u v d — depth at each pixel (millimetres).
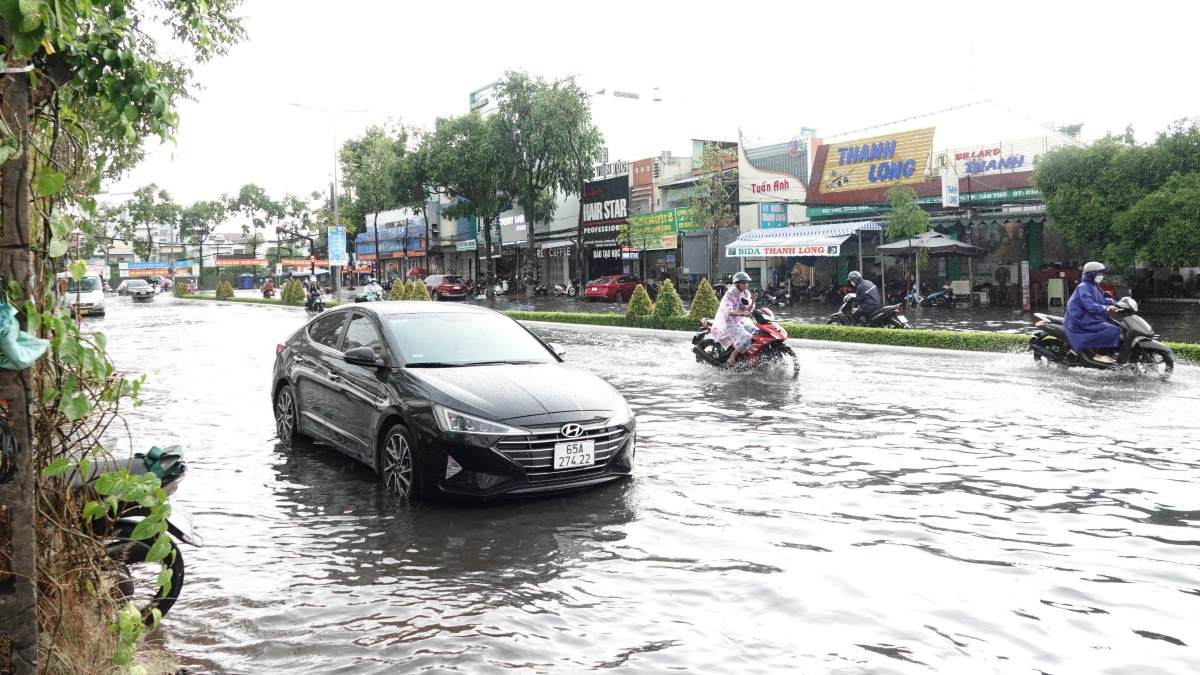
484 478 5758
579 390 6320
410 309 7352
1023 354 14469
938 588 4371
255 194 81938
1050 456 7164
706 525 5434
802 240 30438
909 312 27094
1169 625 3910
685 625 3969
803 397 10523
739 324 13148
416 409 5973
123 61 3109
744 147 38031
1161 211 22641
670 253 42969
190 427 8984
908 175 31422
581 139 43406
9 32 2525
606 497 6086
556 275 52094
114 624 3119
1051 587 4367
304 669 3559
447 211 50656
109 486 3029
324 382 7348
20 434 2613
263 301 44594
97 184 3326
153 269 95750
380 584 4523
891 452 7410
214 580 4602
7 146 2531
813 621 3996
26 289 2654
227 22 13953
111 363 3152
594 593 4363
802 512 5684
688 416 9266
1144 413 9031
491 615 4102
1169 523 5355
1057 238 29844
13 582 2680
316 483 6602
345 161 66875
